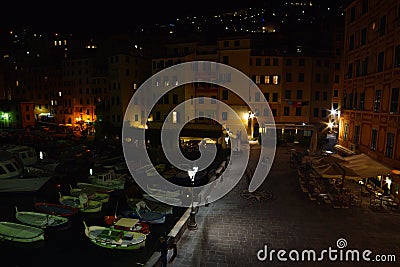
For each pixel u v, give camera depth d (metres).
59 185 30.91
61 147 52.50
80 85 79.62
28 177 31.83
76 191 28.12
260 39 56.72
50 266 16.45
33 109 78.56
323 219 17.58
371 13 24.53
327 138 50.59
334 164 19.94
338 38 55.62
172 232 14.97
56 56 97.69
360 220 17.39
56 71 84.19
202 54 51.06
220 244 14.69
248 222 17.17
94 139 59.78
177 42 56.88
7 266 16.55
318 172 20.19
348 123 29.16
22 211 23.88
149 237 19.33
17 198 28.12
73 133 71.00
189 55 51.47
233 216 18.06
